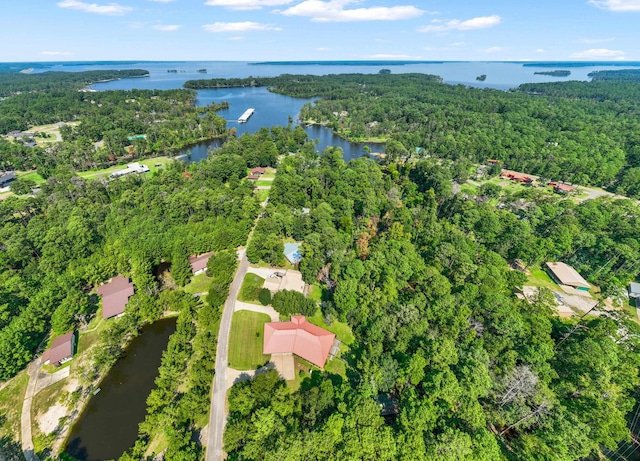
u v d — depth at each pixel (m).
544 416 50.25
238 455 51.91
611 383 56.38
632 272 97.75
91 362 68.88
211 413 58.91
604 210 122.06
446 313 68.88
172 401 59.88
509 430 55.09
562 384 55.78
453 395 50.75
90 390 63.59
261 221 110.94
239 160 175.25
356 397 51.53
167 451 50.78
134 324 75.88
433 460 43.53
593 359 56.94
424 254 97.75
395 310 70.69
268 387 58.59
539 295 77.88
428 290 76.88
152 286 87.38
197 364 64.81
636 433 55.66
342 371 67.81
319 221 111.00
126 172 179.25
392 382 59.44
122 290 84.75
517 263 107.44
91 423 57.94
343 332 77.38
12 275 86.19
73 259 94.75
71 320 73.81
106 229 108.31
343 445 45.72
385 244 95.56
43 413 58.84
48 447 53.94
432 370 56.69
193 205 120.69
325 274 94.19
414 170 181.25
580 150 195.00
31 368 67.00
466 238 103.25
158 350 73.50
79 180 147.38
